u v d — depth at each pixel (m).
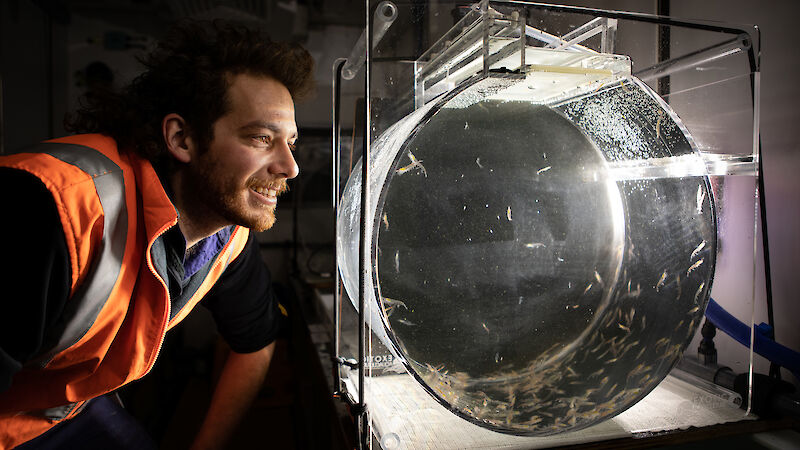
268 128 0.81
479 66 0.74
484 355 0.82
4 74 2.50
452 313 0.80
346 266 0.88
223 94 0.79
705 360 0.94
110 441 1.04
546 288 0.85
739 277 0.94
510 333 0.83
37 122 2.85
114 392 1.16
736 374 0.88
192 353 2.89
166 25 3.13
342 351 0.94
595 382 0.82
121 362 0.83
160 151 0.82
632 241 0.88
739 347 0.91
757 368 1.06
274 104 0.81
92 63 3.08
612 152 0.87
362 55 0.86
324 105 3.25
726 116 0.83
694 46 0.81
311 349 1.43
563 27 0.75
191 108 0.81
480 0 0.71
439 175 0.78
